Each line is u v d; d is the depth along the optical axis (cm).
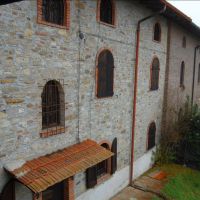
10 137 586
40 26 624
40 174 590
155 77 1228
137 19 1009
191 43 1694
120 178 1026
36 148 652
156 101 1268
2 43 545
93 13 784
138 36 1013
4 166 578
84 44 763
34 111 636
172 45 1352
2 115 563
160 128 1355
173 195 1037
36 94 636
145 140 1195
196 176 1278
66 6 690
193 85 1842
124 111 1002
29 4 593
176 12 1114
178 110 1481
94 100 834
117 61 923
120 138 998
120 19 912
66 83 719
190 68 1733
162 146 1369
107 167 957
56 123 729
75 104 759
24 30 588
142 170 1203
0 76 549
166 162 1370
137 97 1077
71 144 761
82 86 777
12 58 569
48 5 664
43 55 641
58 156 682
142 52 1079
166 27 1280
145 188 1068
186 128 1377
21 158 617
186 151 1388
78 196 804
